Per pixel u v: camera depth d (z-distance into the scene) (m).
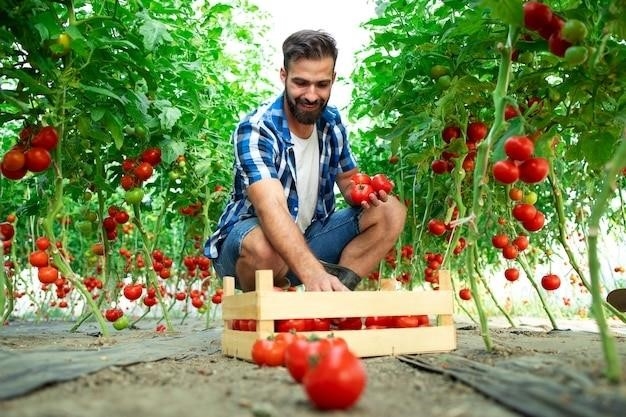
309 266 3.20
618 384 1.93
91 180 4.96
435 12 4.08
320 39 3.65
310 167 4.13
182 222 7.99
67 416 1.65
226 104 6.20
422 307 3.18
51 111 3.56
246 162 3.65
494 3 2.68
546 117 3.24
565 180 5.23
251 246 3.73
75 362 2.66
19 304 9.57
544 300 4.79
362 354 3.00
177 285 7.30
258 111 3.94
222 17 6.35
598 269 2.09
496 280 10.02
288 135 3.91
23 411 1.71
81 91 3.85
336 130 4.22
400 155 5.04
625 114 3.03
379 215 3.98
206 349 3.65
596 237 2.11
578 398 1.75
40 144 3.52
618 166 2.15
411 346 3.12
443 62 3.87
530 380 2.05
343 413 1.75
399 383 2.25
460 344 3.69
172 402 1.87
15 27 3.32
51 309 8.91
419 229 5.78
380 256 4.10
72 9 3.60
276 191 3.51
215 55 5.84
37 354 2.95
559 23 2.66
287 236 3.29
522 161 2.70
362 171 6.29
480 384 2.06
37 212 4.99
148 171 4.64
